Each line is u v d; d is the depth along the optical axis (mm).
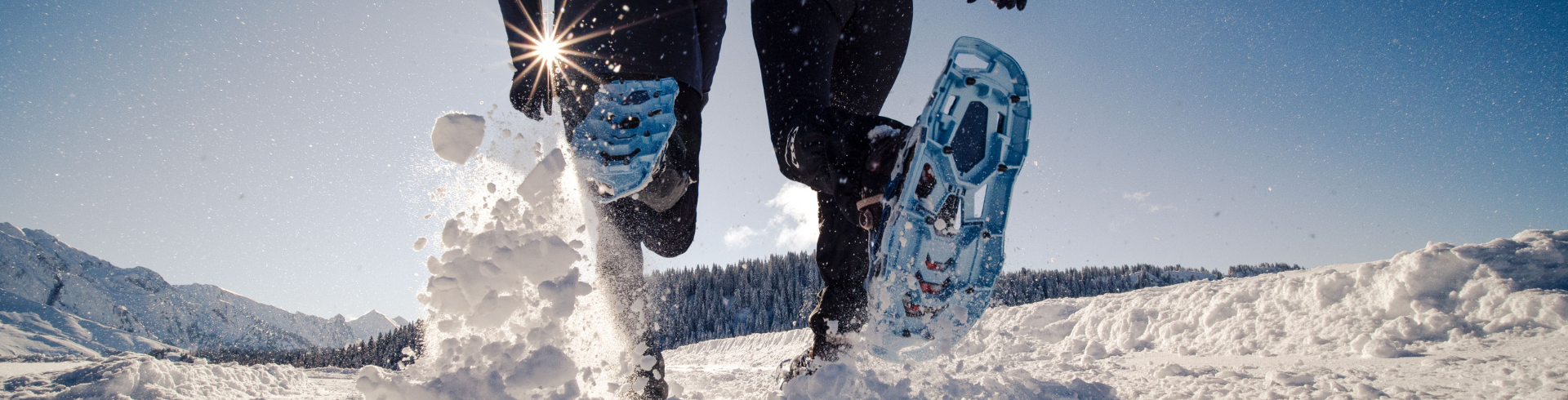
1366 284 2676
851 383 1199
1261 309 2957
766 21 1764
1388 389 1219
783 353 5965
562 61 1438
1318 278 2854
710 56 1897
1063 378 1612
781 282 65562
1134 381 1489
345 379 2773
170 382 1557
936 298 1402
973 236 1439
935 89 1368
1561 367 1271
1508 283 2283
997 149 1452
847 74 1923
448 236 1064
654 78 1466
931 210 1382
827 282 1500
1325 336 2518
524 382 964
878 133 1373
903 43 1990
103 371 1480
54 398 1379
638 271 1260
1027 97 1459
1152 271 48719
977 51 1482
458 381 953
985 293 1459
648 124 1290
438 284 1033
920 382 1269
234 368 1800
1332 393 1192
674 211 1552
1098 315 3809
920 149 1306
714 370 2627
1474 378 1291
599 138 1289
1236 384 1368
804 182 1611
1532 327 2061
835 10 1736
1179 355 2801
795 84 1671
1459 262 2461
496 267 1025
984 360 1562
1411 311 2410
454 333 1029
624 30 1455
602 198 1258
